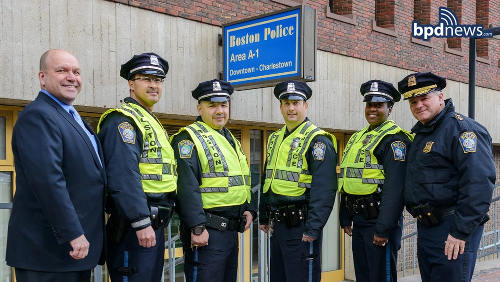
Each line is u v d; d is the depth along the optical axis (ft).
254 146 23.48
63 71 9.94
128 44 17.33
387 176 14.48
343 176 16.02
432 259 12.78
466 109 33.76
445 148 12.47
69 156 9.76
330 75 24.43
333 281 26.58
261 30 17.46
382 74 27.40
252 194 14.87
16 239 9.61
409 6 29.37
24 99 14.93
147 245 10.91
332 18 24.52
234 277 13.89
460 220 11.98
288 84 15.06
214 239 13.20
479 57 34.60
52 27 15.48
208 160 13.19
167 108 18.33
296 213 14.49
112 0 16.90
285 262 14.70
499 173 38.40
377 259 15.05
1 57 14.46
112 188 10.75
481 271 27.40
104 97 16.70
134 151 11.03
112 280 11.55
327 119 24.23
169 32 18.44
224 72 18.78
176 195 12.96
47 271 9.52
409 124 29.07
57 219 9.20
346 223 16.38
